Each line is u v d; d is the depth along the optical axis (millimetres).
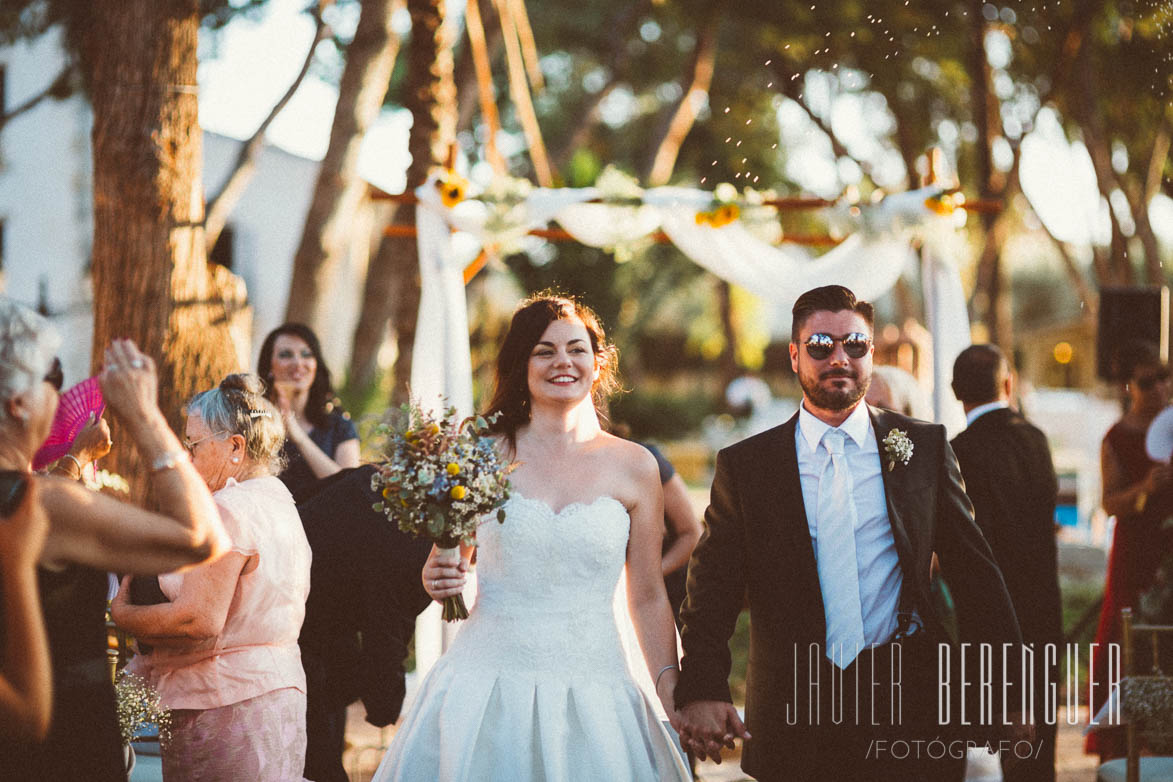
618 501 3445
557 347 3480
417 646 5965
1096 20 12383
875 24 13516
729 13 14688
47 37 10172
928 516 3301
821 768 3230
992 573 3307
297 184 18906
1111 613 5371
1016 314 35906
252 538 3207
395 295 9914
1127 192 13297
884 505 3312
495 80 17781
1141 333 6742
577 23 18047
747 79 17375
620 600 3688
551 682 3250
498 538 3328
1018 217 16422
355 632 4363
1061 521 15766
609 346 3799
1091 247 14773
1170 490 5219
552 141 22312
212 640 3195
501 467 3268
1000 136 14016
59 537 2246
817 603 3256
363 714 6738
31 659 2158
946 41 13453
